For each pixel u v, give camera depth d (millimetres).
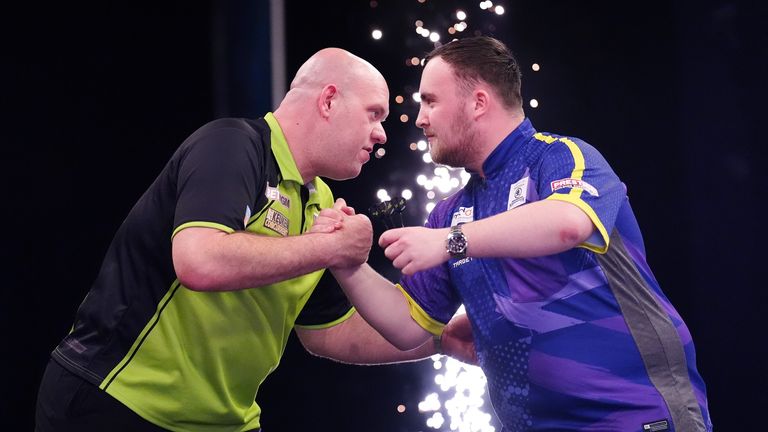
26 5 8352
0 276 8211
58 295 8359
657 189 9406
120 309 4824
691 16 9234
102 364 4801
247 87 7328
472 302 5055
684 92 9297
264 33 7332
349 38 9336
